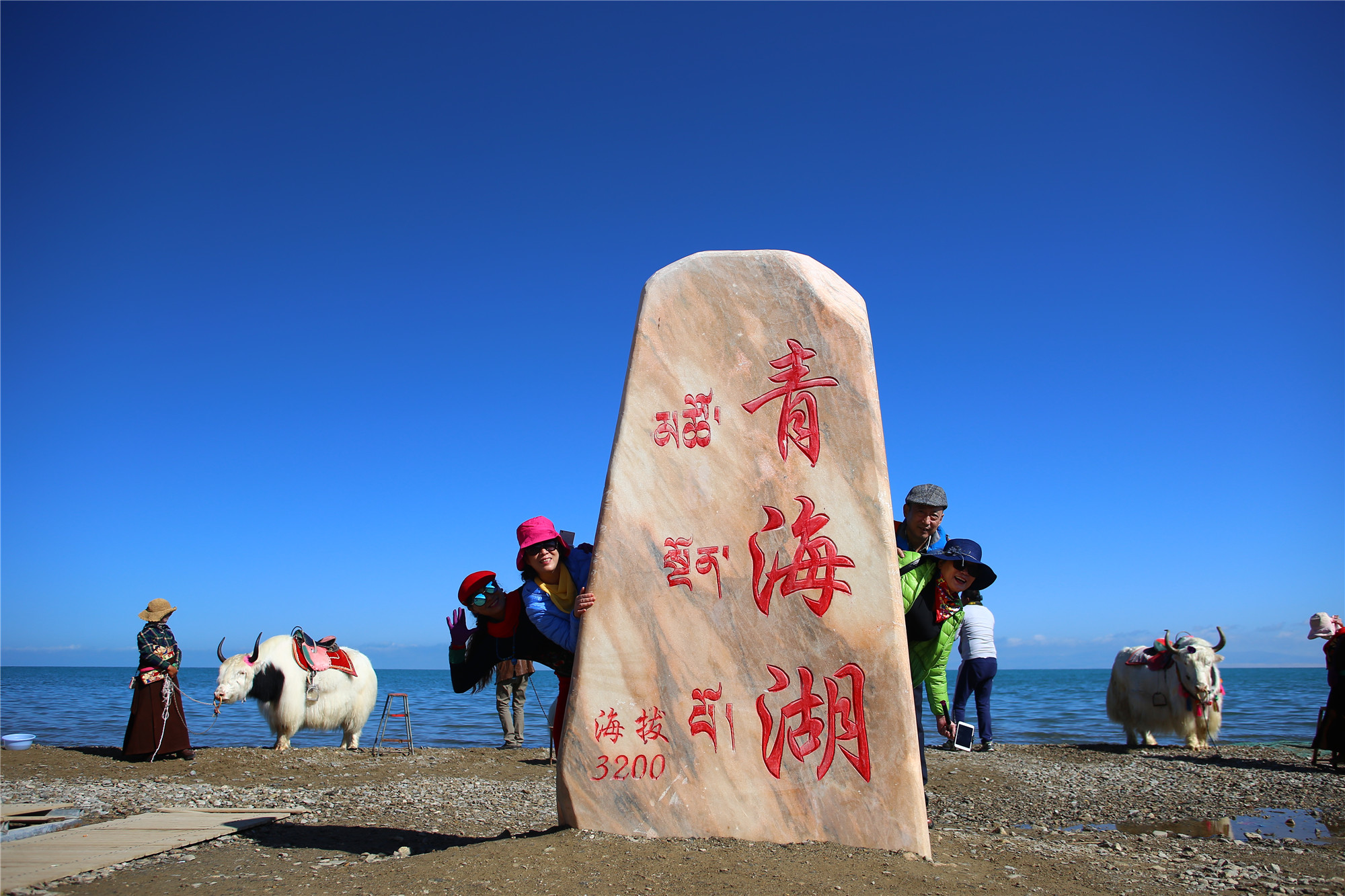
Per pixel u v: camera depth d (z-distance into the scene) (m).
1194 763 9.06
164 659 8.87
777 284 4.37
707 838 3.91
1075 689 45.94
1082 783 7.75
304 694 9.82
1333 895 3.79
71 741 13.82
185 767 8.43
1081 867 4.08
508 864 3.58
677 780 4.00
